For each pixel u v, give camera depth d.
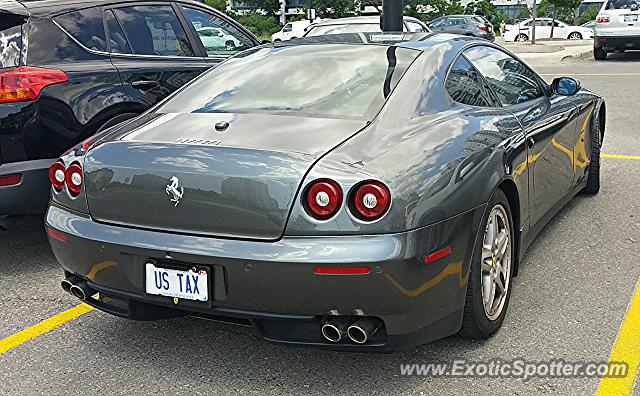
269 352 3.60
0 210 4.60
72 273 3.51
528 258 4.77
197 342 3.73
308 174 2.92
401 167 3.00
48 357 3.63
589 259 4.73
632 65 16.77
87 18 5.22
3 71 4.63
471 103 3.87
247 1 60.34
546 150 4.42
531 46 25.33
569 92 4.88
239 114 3.50
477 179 3.29
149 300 3.20
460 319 3.29
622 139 8.50
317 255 2.86
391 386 3.24
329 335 2.98
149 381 3.36
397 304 2.92
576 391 3.16
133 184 3.18
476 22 26.34
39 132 4.67
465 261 3.20
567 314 3.91
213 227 3.04
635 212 5.70
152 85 5.39
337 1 54.03
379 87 3.55
